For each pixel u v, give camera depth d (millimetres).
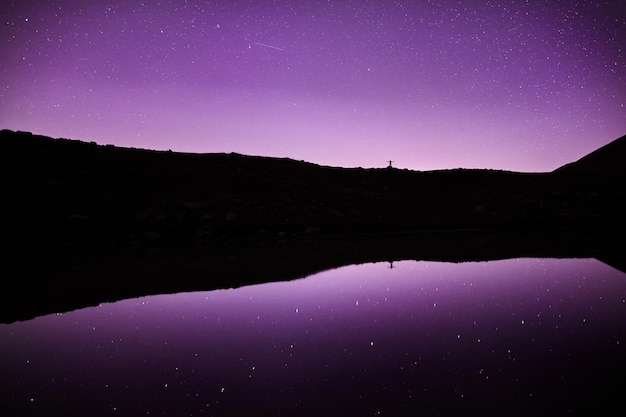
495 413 2889
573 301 5852
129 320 5602
